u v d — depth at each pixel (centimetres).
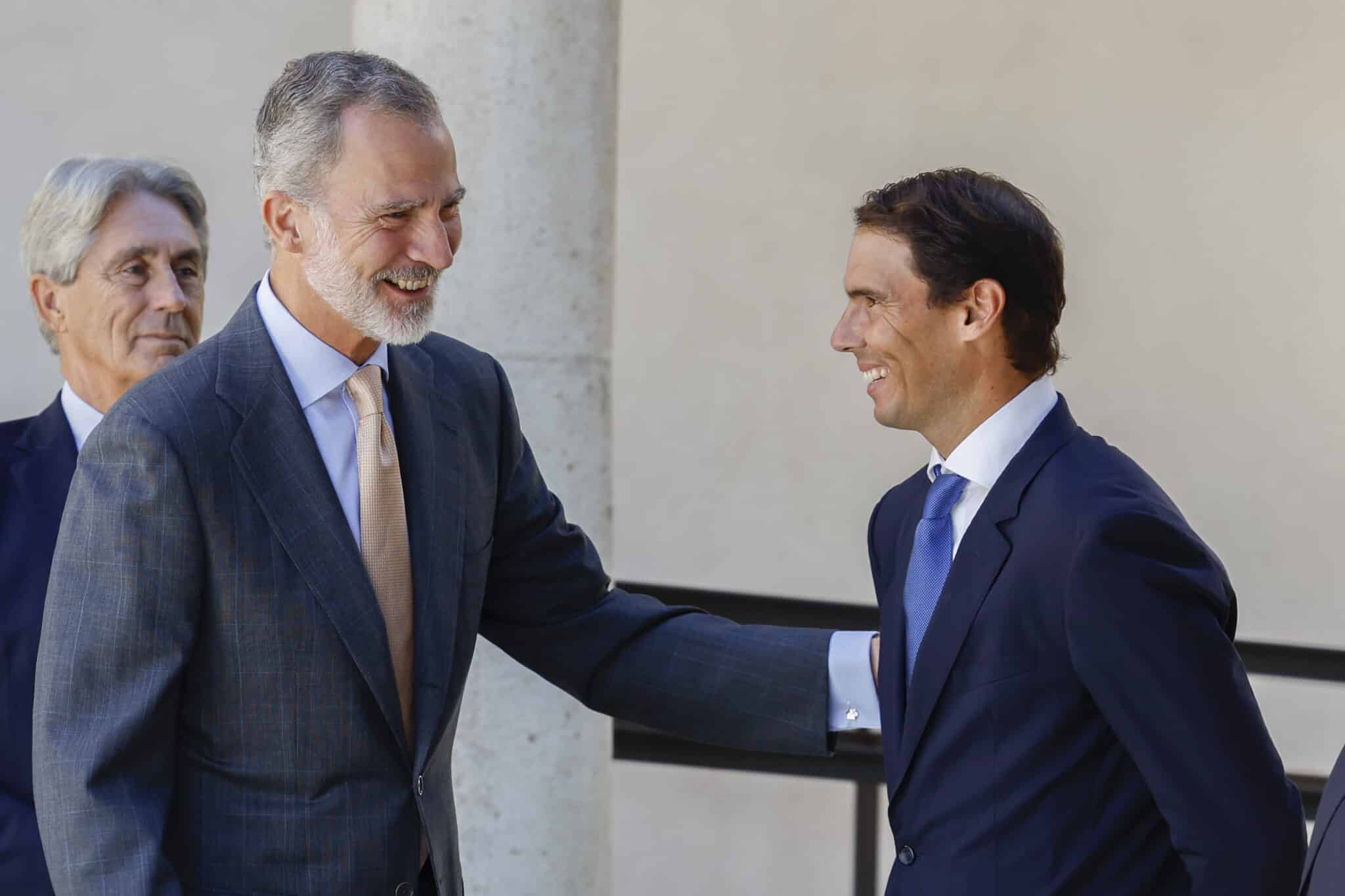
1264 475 1283
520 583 648
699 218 1358
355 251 523
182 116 1265
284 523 527
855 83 1316
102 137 1268
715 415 1371
